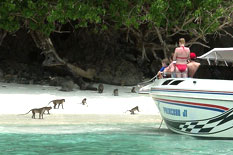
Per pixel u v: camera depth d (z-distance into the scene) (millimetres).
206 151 11156
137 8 28016
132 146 11789
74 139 12703
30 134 13375
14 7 25828
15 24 27969
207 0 28375
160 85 14609
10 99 21297
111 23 36156
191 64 14430
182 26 30422
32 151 10797
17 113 18141
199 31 31625
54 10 26781
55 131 14070
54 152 10727
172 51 33875
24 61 39719
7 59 38938
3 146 11414
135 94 26344
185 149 11414
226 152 11016
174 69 14398
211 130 12789
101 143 12156
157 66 37719
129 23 27953
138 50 37719
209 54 14852
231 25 32469
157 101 15031
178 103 13539
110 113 19078
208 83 12570
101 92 26719
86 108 20094
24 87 27359
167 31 31562
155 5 26906
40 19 27812
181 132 14055
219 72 14922
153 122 16906
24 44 39719
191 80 13078
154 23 28406
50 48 29953
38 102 20969
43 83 31281
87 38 38188
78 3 26828
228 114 12148
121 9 28453
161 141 12695
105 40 38094
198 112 12875
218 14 28891
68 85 26719
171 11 29391
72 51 38500
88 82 33281
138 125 16000
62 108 19734
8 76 31703
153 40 38094
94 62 36812
